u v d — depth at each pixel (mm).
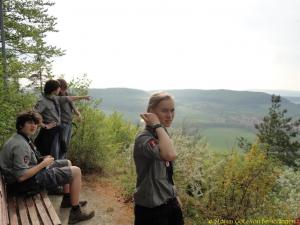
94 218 5621
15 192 4535
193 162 6254
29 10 11984
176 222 3221
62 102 6477
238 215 5715
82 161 8094
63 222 4844
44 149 5883
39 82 8797
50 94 5984
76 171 5074
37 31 12102
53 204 5141
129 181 7035
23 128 4570
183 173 6188
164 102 3020
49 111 5918
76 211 5254
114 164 8758
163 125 3074
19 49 11547
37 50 11836
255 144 6238
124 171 8422
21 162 4391
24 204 4371
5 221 3293
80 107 8047
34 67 8633
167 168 3109
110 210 6031
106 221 5594
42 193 4734
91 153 8102
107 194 6891
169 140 2891
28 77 8367
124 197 6730
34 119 4590
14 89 6598
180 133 6461
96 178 7777
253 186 5824
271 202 6117
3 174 4465
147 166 3012
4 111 5523
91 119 8109
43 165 4488
